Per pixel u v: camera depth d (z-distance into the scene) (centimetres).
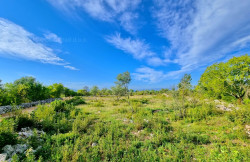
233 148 472
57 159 381
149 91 4866
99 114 1157
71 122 812
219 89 1622
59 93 3259
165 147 505
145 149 496
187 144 532
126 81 1327
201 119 907
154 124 763
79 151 440
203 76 1861
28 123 687
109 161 412
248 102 1288
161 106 1535
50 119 766
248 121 693
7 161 353
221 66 1622
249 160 386
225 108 1078
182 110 1083
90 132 664
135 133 680
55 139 541
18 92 1575
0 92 1403
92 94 4803
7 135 435
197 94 1436
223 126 723
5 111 1153
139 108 1369
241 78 1412
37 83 2075
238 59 1423
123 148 485
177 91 1084
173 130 722
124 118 1002
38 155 418
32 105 1692
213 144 521
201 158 423
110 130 670
